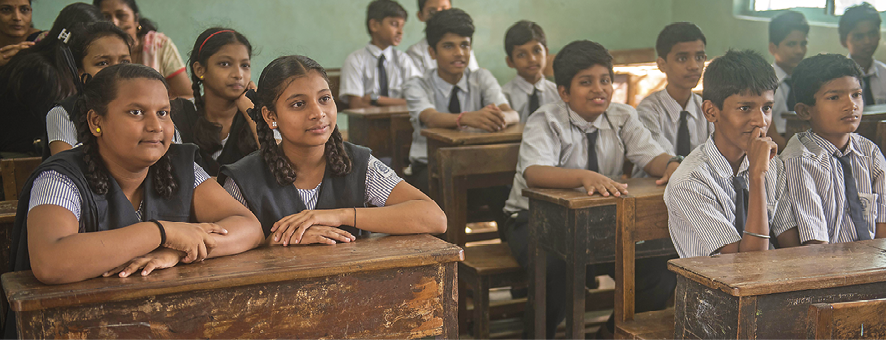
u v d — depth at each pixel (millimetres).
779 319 1309
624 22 7297
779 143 2572
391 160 3602
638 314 1996
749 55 1806
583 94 2412
